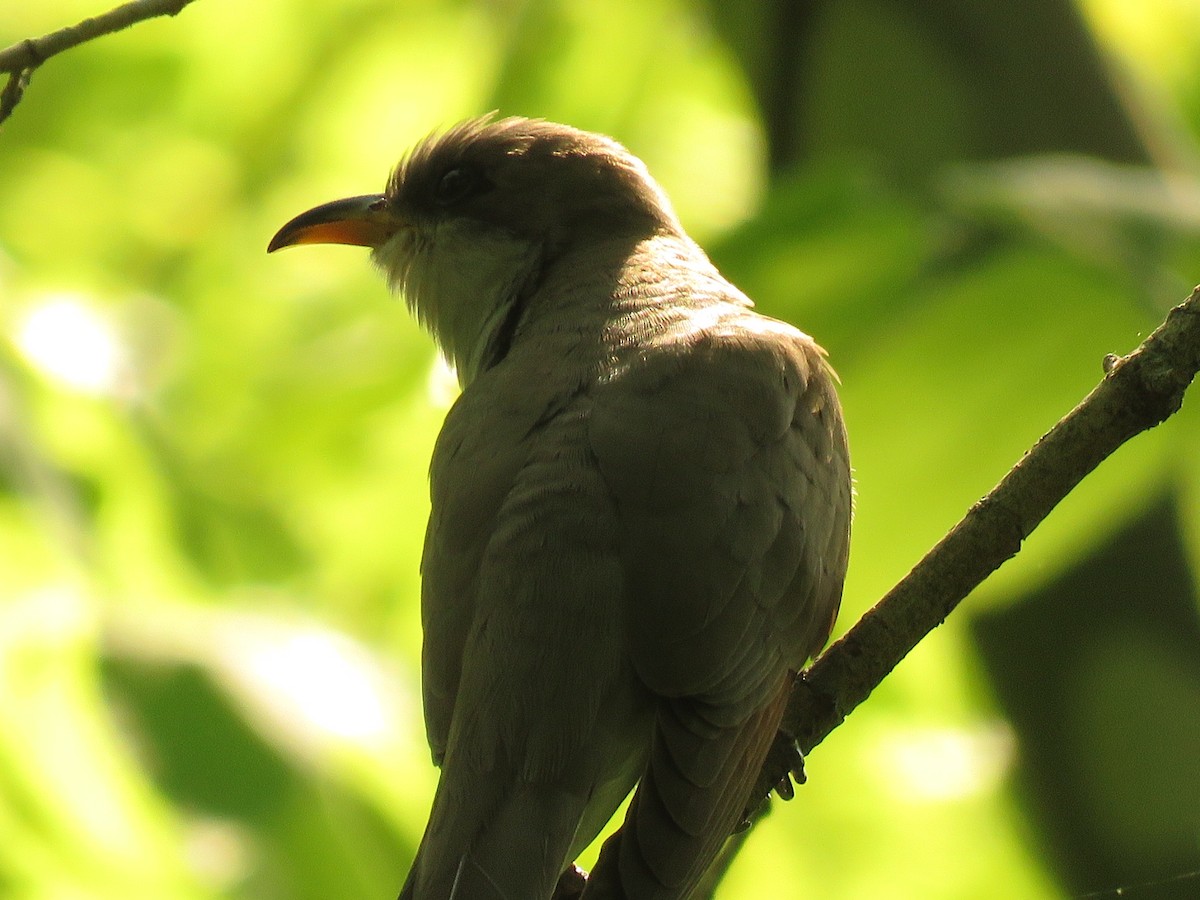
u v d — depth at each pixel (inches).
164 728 410.9
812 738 311.6
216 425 577.3
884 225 440.5
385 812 419.8
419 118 713.6
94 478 506.3
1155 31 629.6
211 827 403.5
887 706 508.7
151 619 436.5
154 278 698.8
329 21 698.8
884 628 312.7
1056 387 439.2
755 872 525.3
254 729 412.5
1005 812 499.8
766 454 316.2
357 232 419.2
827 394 342.0
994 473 443.5
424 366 555.8
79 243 719.1
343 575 545.0
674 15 651.5
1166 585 438.3
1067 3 481.4
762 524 308.2
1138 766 436.8
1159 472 431.5
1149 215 427.8
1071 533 430.6
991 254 439.5
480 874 277.9
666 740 289.0
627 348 331.0
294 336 620.4
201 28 707.4
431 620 311.6
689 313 344.2
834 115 482.9
